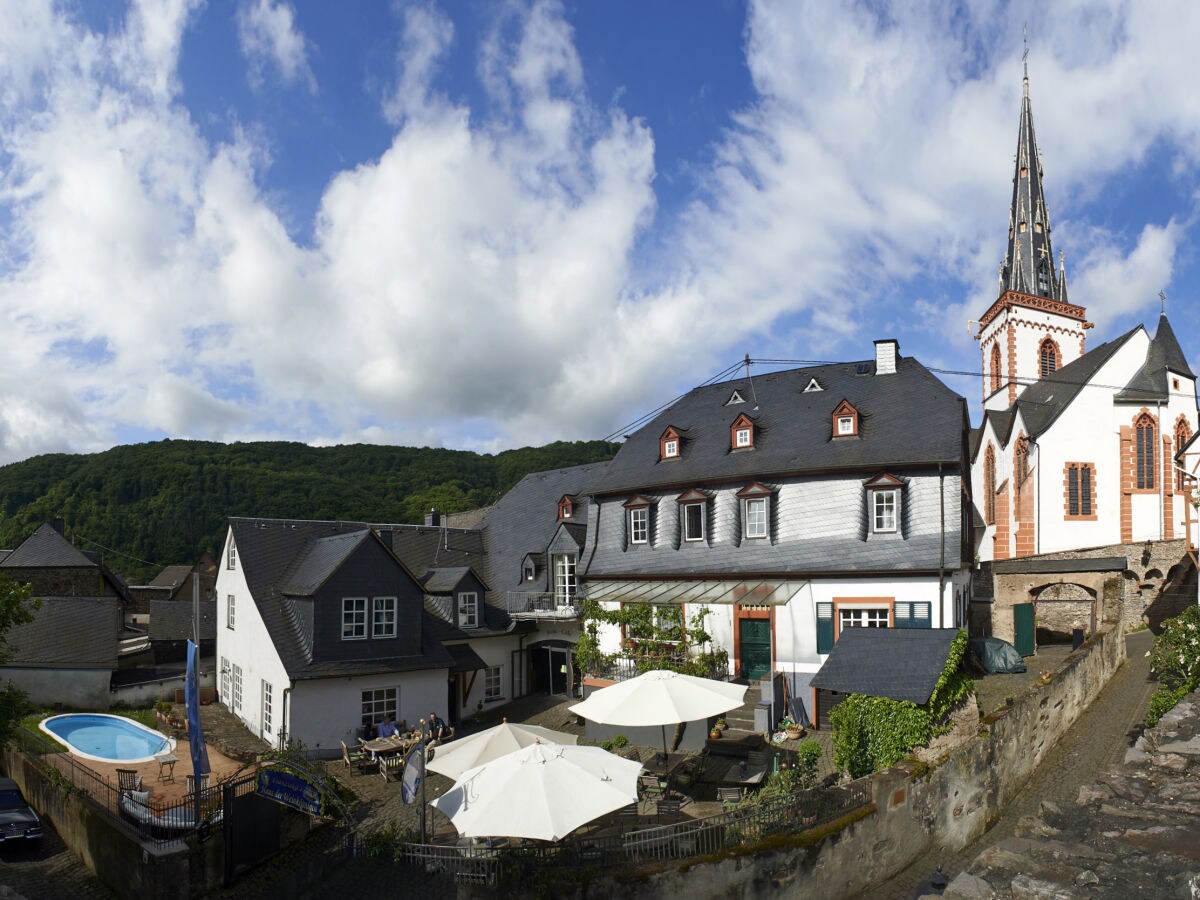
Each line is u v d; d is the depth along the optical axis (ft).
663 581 107.96
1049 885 22.97
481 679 113.60
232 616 116.26
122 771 79.10
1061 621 136.56
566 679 118.73
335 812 70.49
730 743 80.48
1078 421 157.79
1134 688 90.99
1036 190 238.48
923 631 67.77
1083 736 76.13
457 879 51.98
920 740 59.52
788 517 101.09
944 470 93.40
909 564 91.15
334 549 103.55
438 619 112.68
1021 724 65.98
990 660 101.19
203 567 256.11
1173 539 138.41
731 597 97.86
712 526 107.04
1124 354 159.94
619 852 49.42
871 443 100.58
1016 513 164.35
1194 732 40.63
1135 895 21.93
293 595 99.91
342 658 96.89
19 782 90.07
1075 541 155.84
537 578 123.03
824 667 67.82
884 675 64.39
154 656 159.94
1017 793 64.59
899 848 53.01
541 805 50.80
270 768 66.44
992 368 242.37
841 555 95.50
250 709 105.60
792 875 48.55
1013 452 165.58
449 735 99.45
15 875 67.72
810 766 63.05
